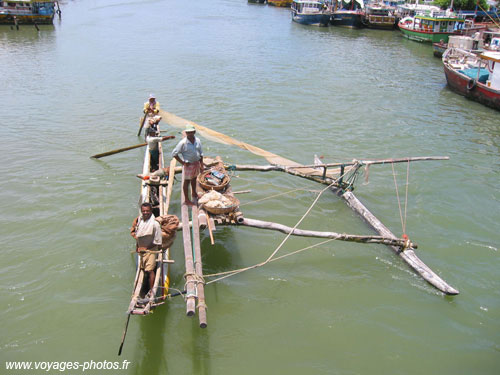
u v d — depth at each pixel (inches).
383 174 609.6
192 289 302.2
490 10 2146.9
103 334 324.5
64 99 890.7
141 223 325.4
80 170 583.2
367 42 1851.6
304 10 2440.9
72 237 434.6
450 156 680.4
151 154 574.2
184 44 1584.6
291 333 333.4
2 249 410.9
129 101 890.1
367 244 446.3
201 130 633.0
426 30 1822.1
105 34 1764.3
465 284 392.2
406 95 1036.5
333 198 539.2
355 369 305.6
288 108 887.1
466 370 308.7
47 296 357.4
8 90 941.2
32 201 497.0
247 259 416.2
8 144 658.2
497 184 589.6
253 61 1339.8
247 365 305.0
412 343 329.1
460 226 484.7
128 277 382.6
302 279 391.5
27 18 1948.8
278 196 538.6
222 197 400.5
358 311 357.1
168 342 320.2
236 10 2962.6
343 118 843.4
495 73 937.5
